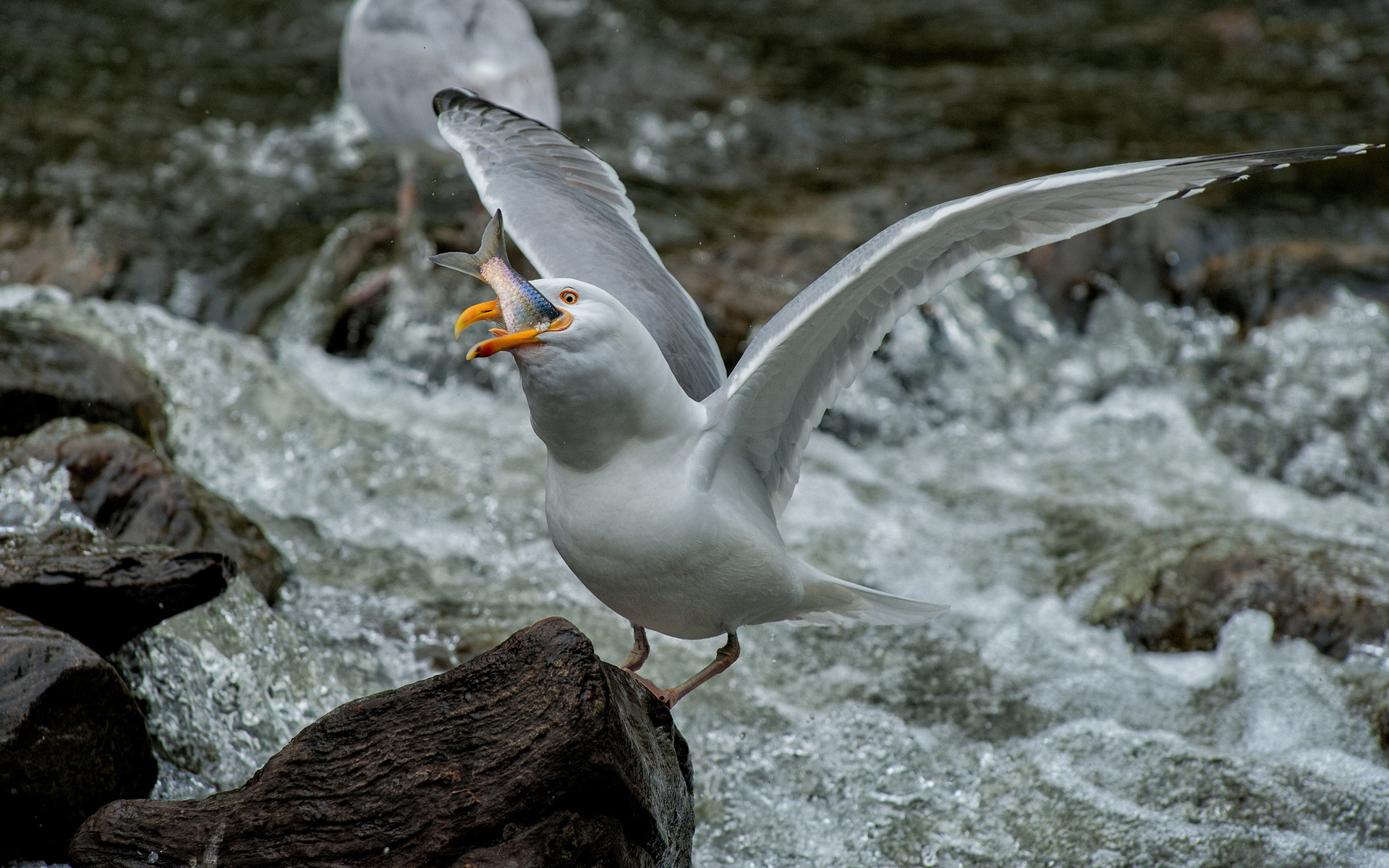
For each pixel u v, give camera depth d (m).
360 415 13.17
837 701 9.67
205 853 6.12
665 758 6.52
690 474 6.28
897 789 8.84
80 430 9.61
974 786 8.88
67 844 7.06
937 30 24.77
